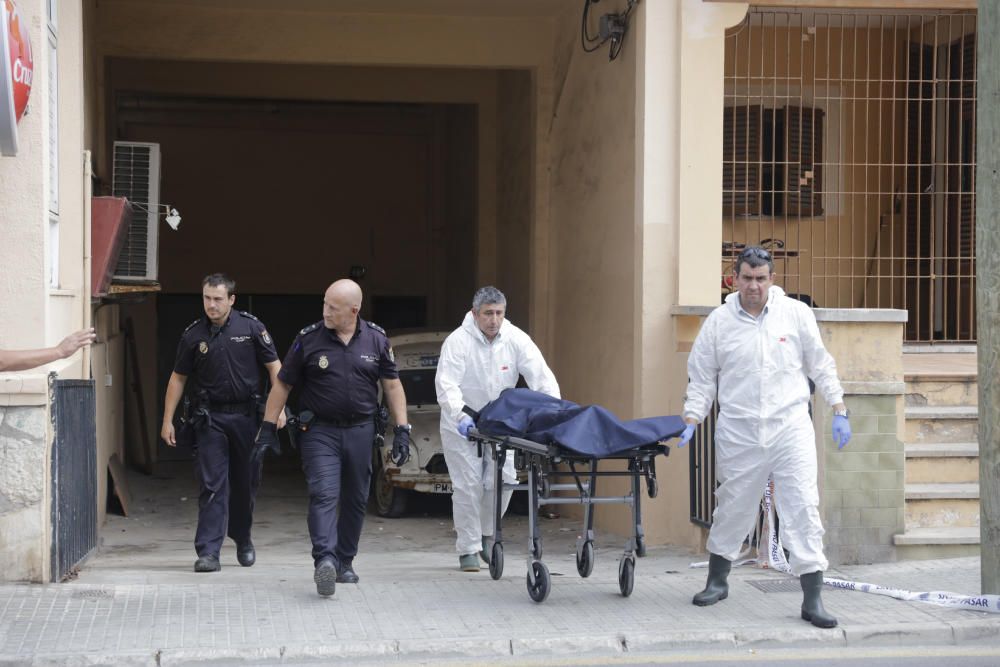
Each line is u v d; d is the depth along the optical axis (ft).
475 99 72.69
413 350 62.39
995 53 29.89
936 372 42.80
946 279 56.24
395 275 93.81
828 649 27.61
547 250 60.64
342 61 59.98
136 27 58.29
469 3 57.88
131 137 89.30
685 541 42.24
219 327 35.55
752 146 55.16
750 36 54.70
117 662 24.89
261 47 59.36
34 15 32.83
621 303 47.39
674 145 43.98
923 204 56.70
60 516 31.37
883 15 53.47
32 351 26.45
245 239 91.91
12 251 32.78
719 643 27.50
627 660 26.50
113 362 60.54
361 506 32.19
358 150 93.09
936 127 56.49
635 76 45.29
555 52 60.03
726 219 55.06
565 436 28.40
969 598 30.01
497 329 34.60
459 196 81.05
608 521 50.16
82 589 30.27
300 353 31.04
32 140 32.91
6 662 24.45
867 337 36.45
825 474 36.22
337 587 31.99
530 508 30.68
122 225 45.50
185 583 32.58
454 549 47.93
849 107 56.18
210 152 90.89
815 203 56.34
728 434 29.43
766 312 29.32
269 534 52.49
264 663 25.48
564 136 57.57
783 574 34.63
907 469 39.70
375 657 26.08
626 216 46.83
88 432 35.86
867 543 36.45
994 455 30.17
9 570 30.53
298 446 31.63
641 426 28.94
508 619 28.78
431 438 56.54
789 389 29.14
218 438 35.86
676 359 43.14
